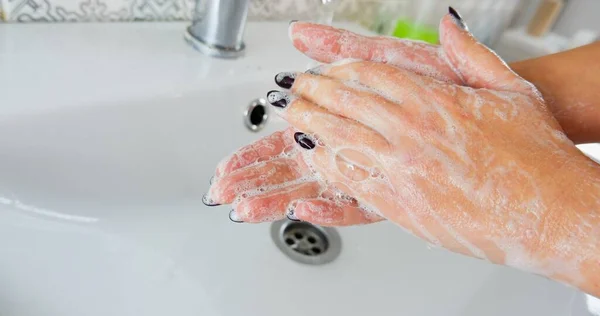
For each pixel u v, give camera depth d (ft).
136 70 1.55
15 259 1.30
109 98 1.41
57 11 1.64
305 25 1.26
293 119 1.17
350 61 1.19
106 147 1.46
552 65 1.43
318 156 1.18
